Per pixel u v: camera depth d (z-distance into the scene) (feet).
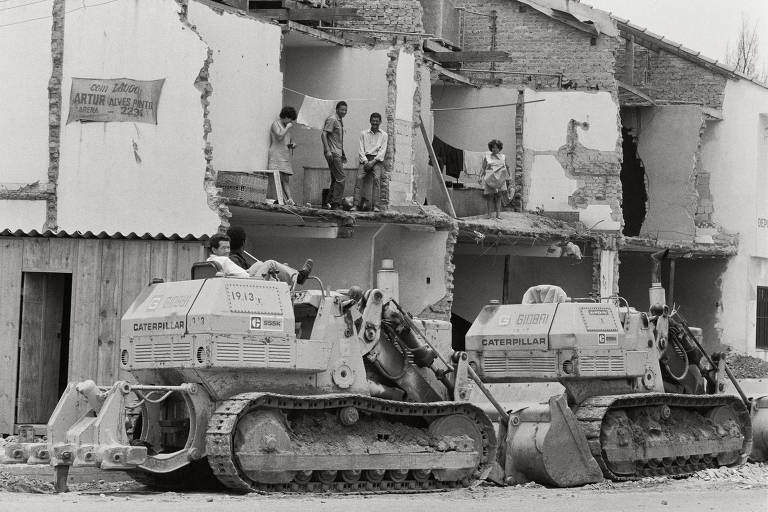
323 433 57.47
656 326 72.08
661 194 137.39
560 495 57.82
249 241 103.86
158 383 57.06
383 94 105.19
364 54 105.81
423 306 105.09
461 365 63.16
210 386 54.60
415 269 105.60
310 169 103.81
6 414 86.28
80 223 85.97
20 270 86.94
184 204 84.84
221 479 54.24
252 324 55.16
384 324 61.31
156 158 85.46
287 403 55.72
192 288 55.72
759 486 64.34
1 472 58.95
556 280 128.36
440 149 117.29
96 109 86.22
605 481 65.00
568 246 118.73
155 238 85.05
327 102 100.63
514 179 125.49
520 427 64.18
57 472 54.13
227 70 93.50
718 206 141.69
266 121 96.78
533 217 122.21
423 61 115.34
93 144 86.17
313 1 111.86
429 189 115.55
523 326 68.69
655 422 70.69
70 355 85.51
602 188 124.67
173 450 57.98
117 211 85.61
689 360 75.51
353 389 58.70
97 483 59.72
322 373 57.82
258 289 55.98
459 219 110.22
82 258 85.97
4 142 87.76
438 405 60.44
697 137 136.15
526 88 125.59
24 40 87.66
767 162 143.43
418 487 59.77
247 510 47.44
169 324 55.36
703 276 142.41
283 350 56.03
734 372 132.26
